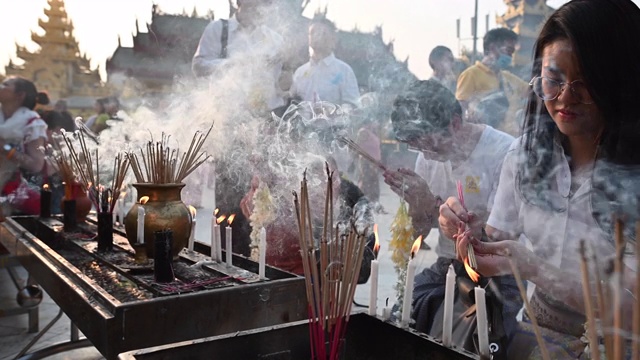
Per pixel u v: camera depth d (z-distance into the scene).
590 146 1.04
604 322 0.60
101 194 2.03
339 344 0.95
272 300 1.32
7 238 2.37
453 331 1.22
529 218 1.16
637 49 0.92
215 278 1.50
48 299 3.25
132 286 1.47
